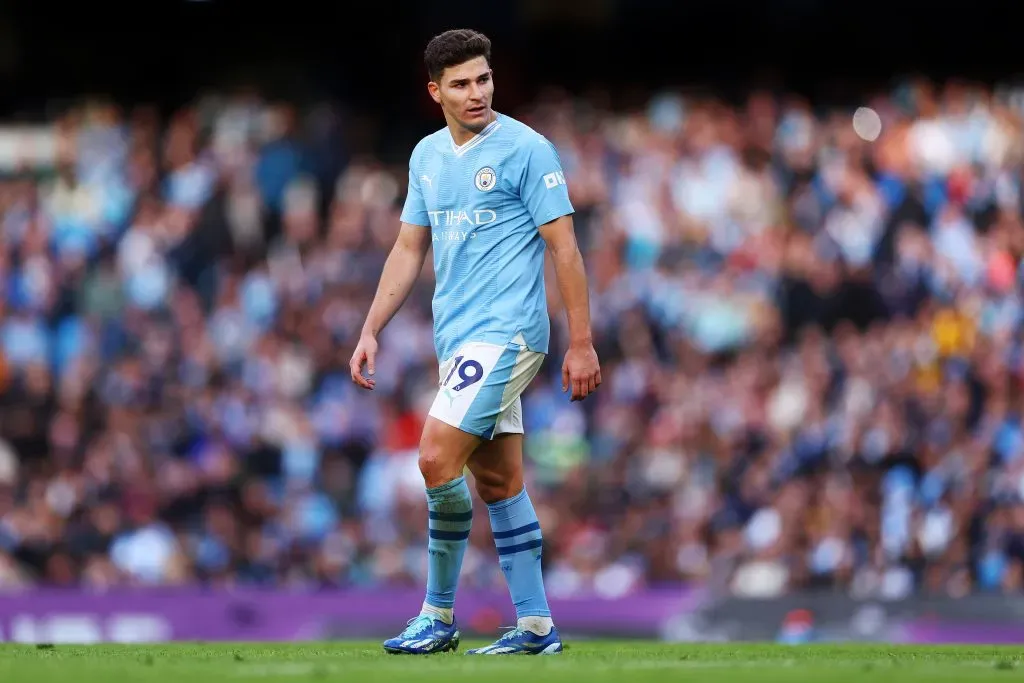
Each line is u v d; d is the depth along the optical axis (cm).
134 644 2111
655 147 5453
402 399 4828
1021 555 4481
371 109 6256
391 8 6228
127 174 5488
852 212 5256
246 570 4450
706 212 5284
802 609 3634
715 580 4319
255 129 5603
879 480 4522
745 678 1241
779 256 5162
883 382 4781
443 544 1692
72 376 4934
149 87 6356
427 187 1731
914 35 6225
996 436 4738
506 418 1683
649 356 4919
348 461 4709
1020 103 5653
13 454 4825
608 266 5106
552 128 5606
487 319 1675
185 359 4969
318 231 5478
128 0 6247
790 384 4744
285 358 4919
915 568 4391
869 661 1535
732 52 6306
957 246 5244
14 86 6303
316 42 6284
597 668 1368
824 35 6250
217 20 6284
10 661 1474
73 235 5309
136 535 4494
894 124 5534
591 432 4725
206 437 4731
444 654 1677
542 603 1717
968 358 4956
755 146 5472
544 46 6291
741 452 4606
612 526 4459
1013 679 1234
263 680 1217
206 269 5244
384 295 1766
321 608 3716
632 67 6328
